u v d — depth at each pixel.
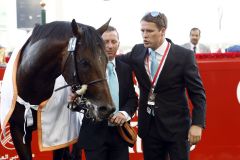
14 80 3.25
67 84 3.19
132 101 3.29
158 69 3.17
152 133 3.24
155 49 3.20
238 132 4.59
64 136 3.42
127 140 3.20
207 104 4.61
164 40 3.21
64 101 3.41
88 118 3.17
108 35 3.17
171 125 3.17
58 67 3.09
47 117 3.34
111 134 3.21
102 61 2.81
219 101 4.59
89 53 2.80
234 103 4.58
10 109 3.21
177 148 3.16
